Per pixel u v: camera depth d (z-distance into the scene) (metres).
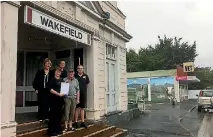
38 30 10.08
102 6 11.78
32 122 7.40
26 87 10.77
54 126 7.11
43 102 7.88
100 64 10.97
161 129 11.97
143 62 50.12
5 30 5.95
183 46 59.84
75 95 7.90
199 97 21.80
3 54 5.87
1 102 5.75
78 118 9.24
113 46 12.79
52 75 7.98
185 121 15.29
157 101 32.28
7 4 6.03
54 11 7.91
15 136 6.02
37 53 11.20
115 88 13.16
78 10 9.30
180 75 32.25
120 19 14.14
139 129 11.78
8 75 5.97
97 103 10.28
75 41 9.70
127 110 14.45
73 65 10.66
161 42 61.19
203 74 57.66
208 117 17.36
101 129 9.45
